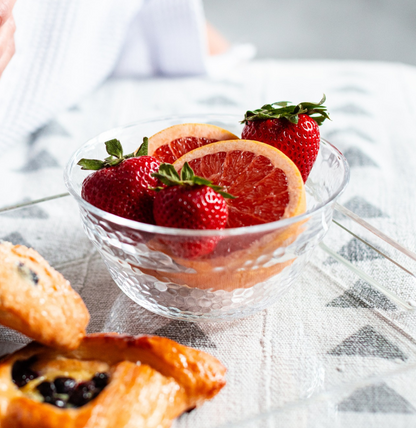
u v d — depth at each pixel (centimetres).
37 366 37
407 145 63
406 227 50
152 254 37
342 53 150
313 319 41
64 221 49
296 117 42
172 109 74
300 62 95
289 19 171
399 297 43
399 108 74
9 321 36
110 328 41
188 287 39
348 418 36
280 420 36
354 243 47
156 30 84
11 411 34
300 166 43
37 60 70
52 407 35
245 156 41
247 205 40
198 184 38
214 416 36
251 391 37
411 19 170
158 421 35
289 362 39
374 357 39
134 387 35
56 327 36
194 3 81
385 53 149
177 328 41
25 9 68
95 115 73
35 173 59
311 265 45
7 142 66
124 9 78
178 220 37
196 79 86
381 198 53
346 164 41
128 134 46
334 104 75
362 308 42
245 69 91
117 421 34
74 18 71
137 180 40
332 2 183
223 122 47
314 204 44
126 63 88
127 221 36
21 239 47
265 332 41
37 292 37
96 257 46
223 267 37
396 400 37
